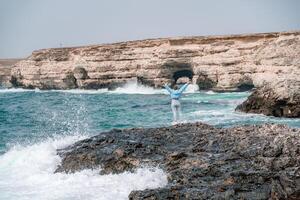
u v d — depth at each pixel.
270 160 13.27
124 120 33.03
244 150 14.52
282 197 11.19
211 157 14.22
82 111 43.12
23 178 14.46
